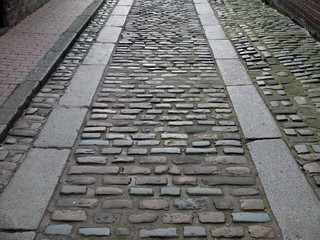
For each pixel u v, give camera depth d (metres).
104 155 3.81
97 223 2.96
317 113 4.56
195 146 3.97
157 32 7.86
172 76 5.77
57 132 4.16
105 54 6.55
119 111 4.70
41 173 3.49
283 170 3.56
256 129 4.25
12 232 2.86
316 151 3.83
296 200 3.19
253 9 9.65
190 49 6.92
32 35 6.96
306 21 7.71
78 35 7.29
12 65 5.59
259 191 3.32
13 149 3.82
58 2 9.59
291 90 5.18
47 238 2.82
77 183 3.40
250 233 2.88
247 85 5.39
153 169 3.60
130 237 2.84
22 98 4.62
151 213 3.06
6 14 7.05
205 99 5.02
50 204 3.14
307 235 2.85
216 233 2.88
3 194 3.21
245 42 7.17
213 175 3.53
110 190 3.32
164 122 4.45
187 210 3.10
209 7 9.93
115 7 9.75
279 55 6.45
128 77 5.71
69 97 4.97
